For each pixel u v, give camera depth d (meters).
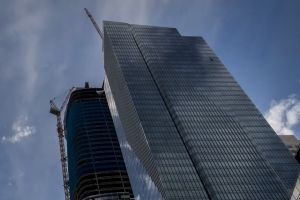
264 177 168.38
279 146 187.75
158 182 161.00
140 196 191.12
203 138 183.38
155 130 184.50
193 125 189.75
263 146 186.88
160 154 170.75
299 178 95.06
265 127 197.88
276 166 177.25
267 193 161.50
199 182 161.75
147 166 177.12
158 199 161.00
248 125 197.75
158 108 199.50
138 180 194.12
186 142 180.00
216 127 192.00
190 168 167.00
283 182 169.88
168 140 179.50
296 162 180.38
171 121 192.88
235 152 179.00
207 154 175.00
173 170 164.12
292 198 98.81
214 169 168.25
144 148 182.50
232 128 192.88
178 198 152.88
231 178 165.62
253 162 175.25
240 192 160.12
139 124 189.75
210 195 158.38
